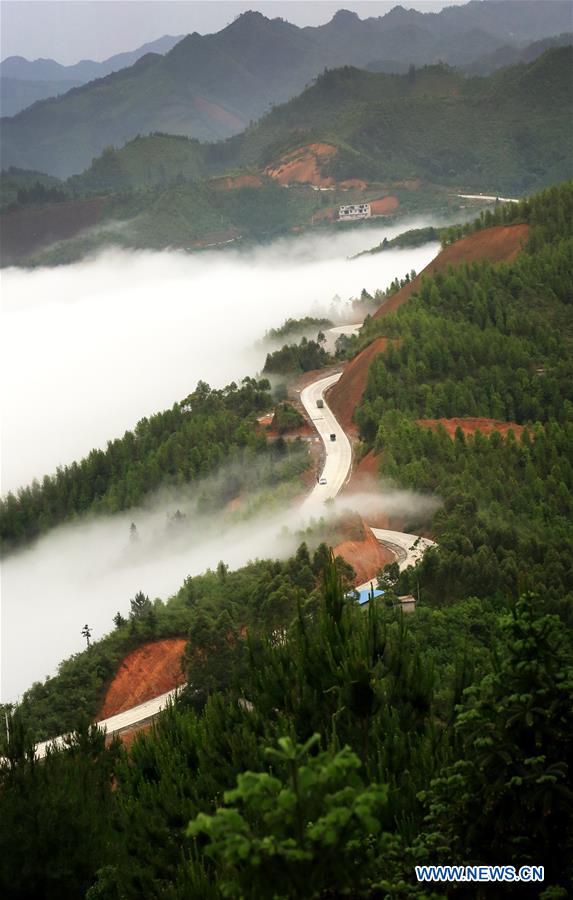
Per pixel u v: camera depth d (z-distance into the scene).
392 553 132.50
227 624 97.69
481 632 92.62
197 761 59.44
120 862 50.16
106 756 72.06
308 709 52.25
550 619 33.53
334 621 57.25
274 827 24.81
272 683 56.94
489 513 133.75
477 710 33.38
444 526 131.50
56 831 52.03
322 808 25.11
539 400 187.12
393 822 41.16
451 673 73.75
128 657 111.25
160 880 48.22
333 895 29.84
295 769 24.83
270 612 103.81
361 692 48.88
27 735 71.00
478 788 32.94
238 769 52.84
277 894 25.09
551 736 32.16
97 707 104.44
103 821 56.09
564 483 145.62
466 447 161.50
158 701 105.06
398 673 54.47
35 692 106.50
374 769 45.75
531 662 32.88
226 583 123.94
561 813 31.88
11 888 50.34
